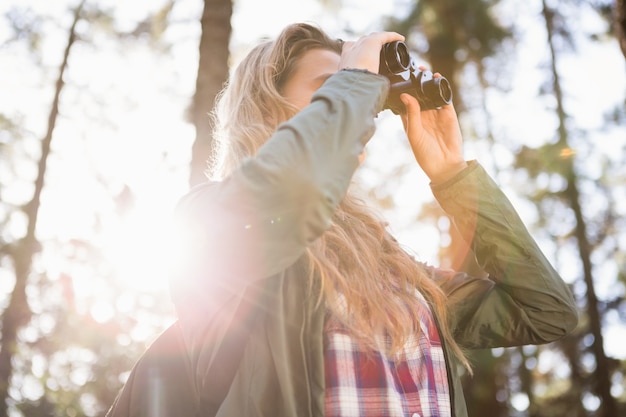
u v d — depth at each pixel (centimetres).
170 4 1060
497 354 1095
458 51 1289
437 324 156
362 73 142
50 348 1130
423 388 144
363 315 142
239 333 135
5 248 1410
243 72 175
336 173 127
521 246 183
